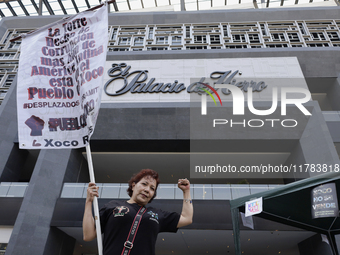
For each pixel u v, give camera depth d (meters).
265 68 16.67
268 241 12.34
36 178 11.62
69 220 10.87
